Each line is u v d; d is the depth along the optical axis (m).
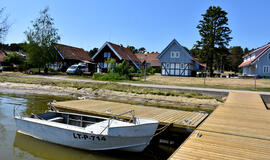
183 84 28.03
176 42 41.78
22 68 43.75
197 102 19.39
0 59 60.06
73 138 8.67
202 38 46.78
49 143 9.32
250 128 8.48
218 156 5.71
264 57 38.25
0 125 11.25
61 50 47.59
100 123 8.89
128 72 33.69
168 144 10.02
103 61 44.91
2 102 17.42
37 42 40.69
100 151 8.59
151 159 8.48
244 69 48.19
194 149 6.19
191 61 41.94
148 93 21.89
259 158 5.62
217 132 7.91
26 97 20.42
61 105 13.56
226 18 45.69
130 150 8.52
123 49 50.47
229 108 13.27
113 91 23.42
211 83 29.61
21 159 7.79
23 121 9.84
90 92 23.95
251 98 17.73
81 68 39.44
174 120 10.40
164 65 43.00
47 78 31.77
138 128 8.20
